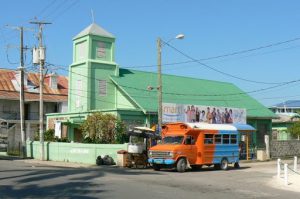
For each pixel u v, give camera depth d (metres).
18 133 52.81
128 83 43.25
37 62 38.62
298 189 19.09
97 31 43.66
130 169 28.62
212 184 19.72
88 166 31.50
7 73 58.78
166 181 20.19
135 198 14.38
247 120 47.94
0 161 35.34
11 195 14.55
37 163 34.06
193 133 28.22
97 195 14.80
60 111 56.31
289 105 101.25
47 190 15.78
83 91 43.00
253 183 20.88
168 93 43.94
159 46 32.53
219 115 43.41
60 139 39.97
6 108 54.97
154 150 27.62
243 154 40.88
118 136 35.62
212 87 50.25
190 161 27.66
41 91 38.22
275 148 44.03
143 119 39.22
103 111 38.78
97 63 43.19
